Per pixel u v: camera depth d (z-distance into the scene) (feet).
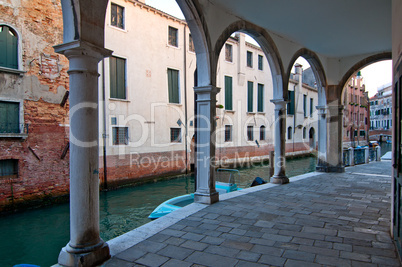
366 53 29.60
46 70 33.32
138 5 44.06
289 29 22.44
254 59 68.80
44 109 33.12
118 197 37.14
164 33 48.32
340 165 31.96
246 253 10.58
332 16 19.95
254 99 68.95
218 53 18.48
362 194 20.68
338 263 9.75
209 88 17.54
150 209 32.83
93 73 9.96
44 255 21.79
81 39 9.35
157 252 10.68
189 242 11.65
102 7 10.17
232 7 18.38
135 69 43.60
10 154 30.22
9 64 30.53
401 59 10.01
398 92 10.71
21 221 28.22
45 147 33.12
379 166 38.22
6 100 29.96
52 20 33.86
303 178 28.02
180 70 51.01
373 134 174.70
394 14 11.66
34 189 32.07
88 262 9.45
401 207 9.96
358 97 115.85
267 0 17.42
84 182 9.76
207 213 15.79
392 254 10.44
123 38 41.96
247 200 18.79
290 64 25.34
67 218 29.32
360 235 12.44
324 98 31.68
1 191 29.48
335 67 31.53
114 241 11.75
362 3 17.90
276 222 14.24
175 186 43.88
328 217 15.07
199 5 16.47
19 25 31.01
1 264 20.30
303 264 9.69
